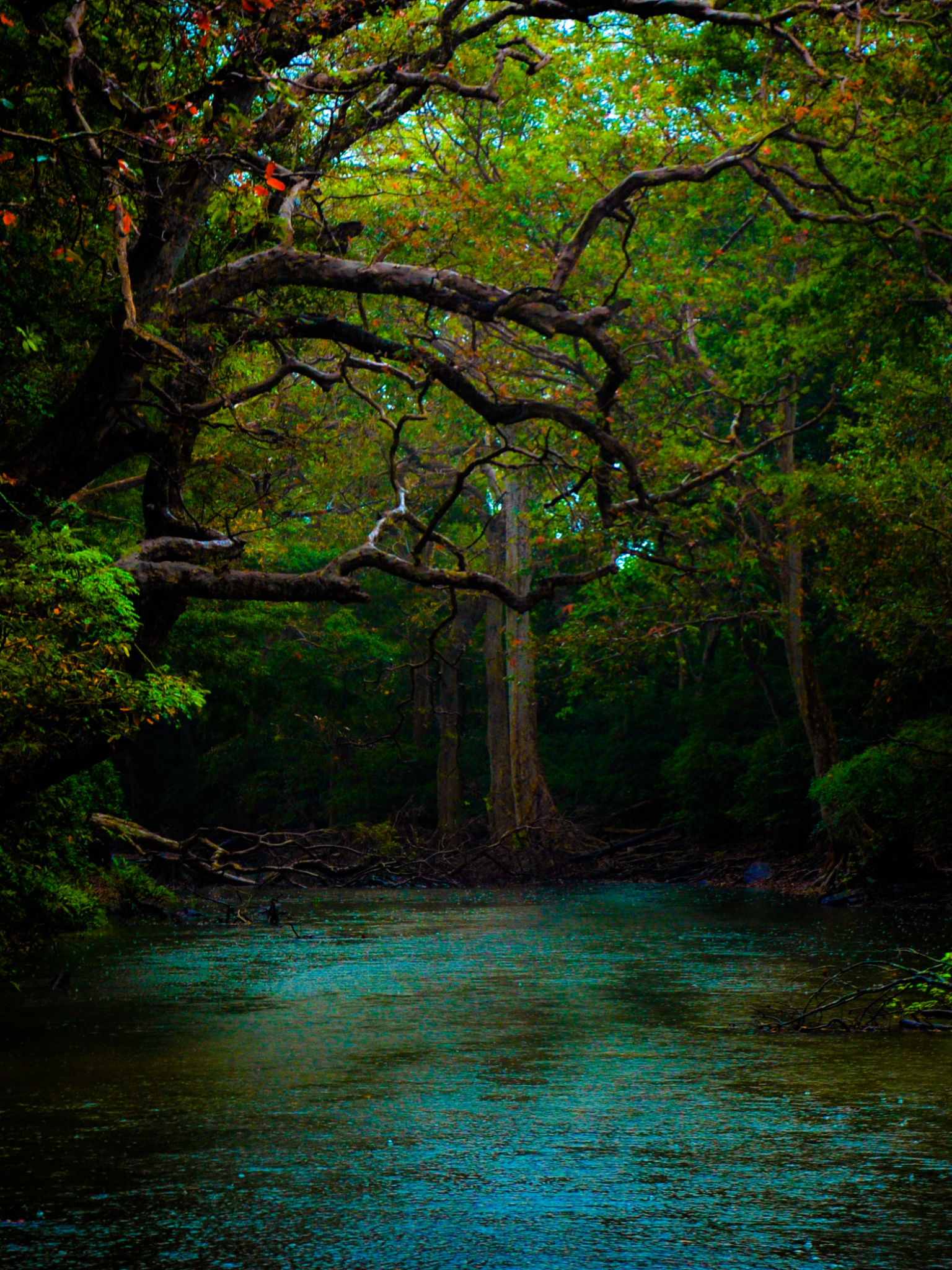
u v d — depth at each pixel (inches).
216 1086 417.1
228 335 730.2
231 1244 260.7
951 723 1208.2
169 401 660.1
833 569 1094.4
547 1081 421.1
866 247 1017.5
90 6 528.4
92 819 1086.4
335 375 736.3
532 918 1093.1
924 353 1021.8
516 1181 305.7
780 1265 245.1
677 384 1256.8
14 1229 270.7
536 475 1358.3
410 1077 429.4
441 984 672.4
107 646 524.7
